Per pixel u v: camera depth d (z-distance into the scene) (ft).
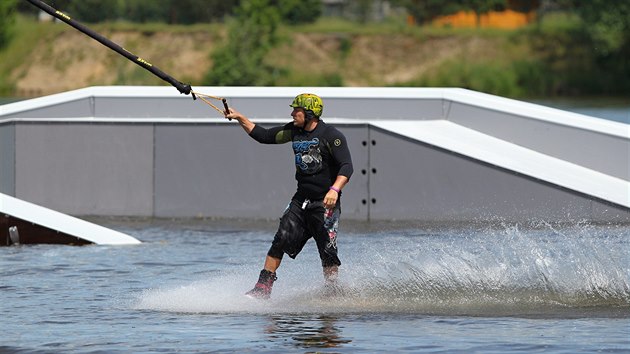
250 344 80.28
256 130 101.19
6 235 139.74
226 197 174.50
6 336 83.76
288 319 90.43
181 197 175.63
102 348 79.15
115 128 177.27
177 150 175.83
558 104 594.24
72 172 178.29
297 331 85.20
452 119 183.01
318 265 120.57
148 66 100.89
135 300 100.17
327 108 183.62
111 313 93.71
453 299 98.94
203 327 87.10
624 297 99.76
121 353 77.56
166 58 651.25
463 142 171.63
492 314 92.58
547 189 159.53
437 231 152.15
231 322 89.20
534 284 104.63
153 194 176.65
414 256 120.78
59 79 634.02
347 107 183.32
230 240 146.10
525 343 80.28
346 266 114.11
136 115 187.42
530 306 95.96
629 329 85.71
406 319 90.27
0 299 100.89
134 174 176.96
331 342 80.89
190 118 185.26
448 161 164.45
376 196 168.35
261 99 183.32
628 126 174.40
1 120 185.16
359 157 168.86
